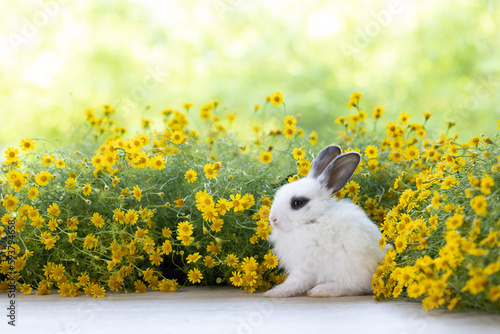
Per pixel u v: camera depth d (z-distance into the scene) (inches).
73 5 289.6
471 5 288.0
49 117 285.7
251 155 147.4
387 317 85.8
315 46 301.3
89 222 118.3
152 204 124.0
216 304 99.7
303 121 287.9
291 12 299.4
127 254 114.2
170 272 125.0
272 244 120.2
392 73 297.0
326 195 111.2
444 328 77.5
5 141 281.1
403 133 136.7
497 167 92.7
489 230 84.0
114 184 118.8
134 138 124.6
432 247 97.0
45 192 121.7
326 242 106.2
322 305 96.2
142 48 294.8
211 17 294.7
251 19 299.9
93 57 292.0
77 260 114.9
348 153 110.6
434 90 293.6
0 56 281.6
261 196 126.5
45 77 286.7
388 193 131.1
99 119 156.2
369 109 292.8
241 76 302.7
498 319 81.4
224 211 116.2
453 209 94.3
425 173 117.2
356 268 104.7
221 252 119.6
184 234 114.0
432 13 290.8
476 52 288.0
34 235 117.6
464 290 81.4
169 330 80.8
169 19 292.8
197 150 129.0
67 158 128.0
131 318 88.7
